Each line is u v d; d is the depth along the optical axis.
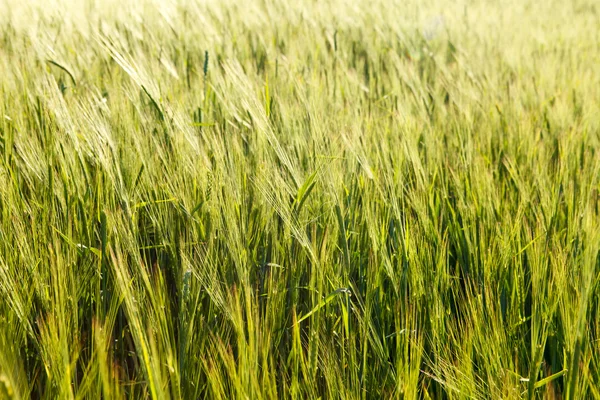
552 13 8.26
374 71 4.34
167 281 1.83
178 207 1.83
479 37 5.57
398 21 5.51
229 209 1.74
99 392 1.26
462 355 1.49
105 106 2.35
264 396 1.30
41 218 1.79
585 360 1.39
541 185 2.20
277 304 1.58
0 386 0.94
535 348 1.43
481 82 3.95
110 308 1.49
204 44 4.25
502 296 1.74
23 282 1.53
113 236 1.71
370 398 1.46
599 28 7.45
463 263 1.97
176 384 1.25
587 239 1.69
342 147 2.15
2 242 1.62
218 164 1.92
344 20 5.52
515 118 3.12
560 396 1.50
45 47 3.36
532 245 1.83
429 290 1.70
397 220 1.85
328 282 1.68
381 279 1.76
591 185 2.15
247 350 1.33
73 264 1.64
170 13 4.65
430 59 4.86
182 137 2.10
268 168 1.97
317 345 1.45
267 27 4.98
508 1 8.39
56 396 1.27
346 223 1.92
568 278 1.65
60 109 2.08
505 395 1.36
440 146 2.60
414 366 1.43
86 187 1.94
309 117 2.47
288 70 3.44
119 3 4.74
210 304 1.58
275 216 1.84
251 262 1.73
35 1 4.48
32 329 1.50
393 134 2.60
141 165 2.00
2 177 1.82
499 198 2.25
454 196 2.32
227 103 2.69
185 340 1.41
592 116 3.01
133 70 2.40
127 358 1.59
